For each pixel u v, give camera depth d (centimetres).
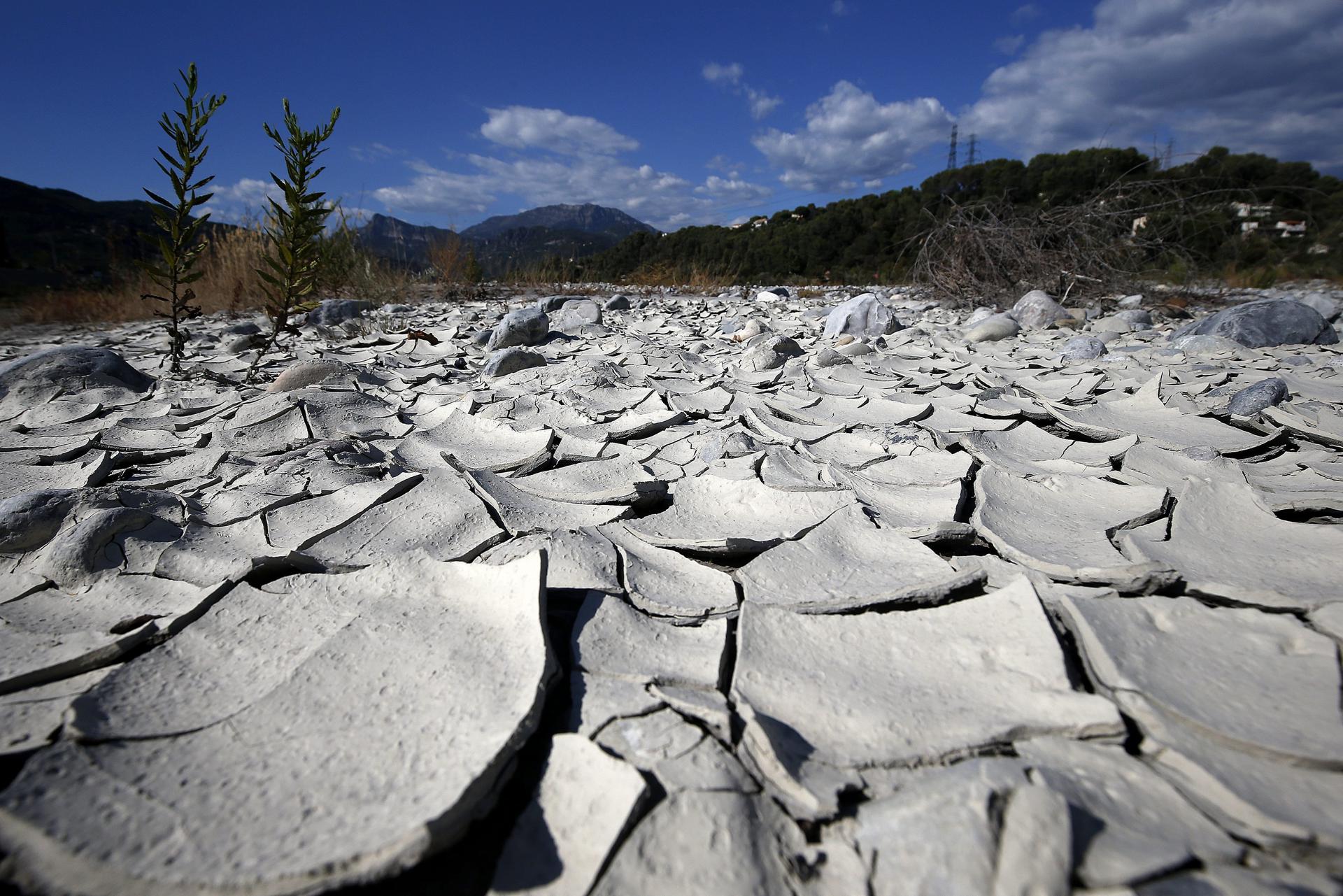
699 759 105
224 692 120
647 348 538
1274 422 279
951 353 511
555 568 164
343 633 132
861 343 509
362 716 111
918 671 125
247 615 142
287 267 406
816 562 170
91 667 131
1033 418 318
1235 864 86
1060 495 208
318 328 638
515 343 563
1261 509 178
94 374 369
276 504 204
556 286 1319
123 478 250
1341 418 283
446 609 140
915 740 108
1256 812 90
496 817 102
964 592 152
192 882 81
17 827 87
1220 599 144
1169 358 462
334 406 320
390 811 91
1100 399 342
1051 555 168
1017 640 127
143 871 83
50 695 123
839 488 209
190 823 90
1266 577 150
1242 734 104
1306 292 993
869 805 96
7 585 163
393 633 132
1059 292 844
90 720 108
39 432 301
